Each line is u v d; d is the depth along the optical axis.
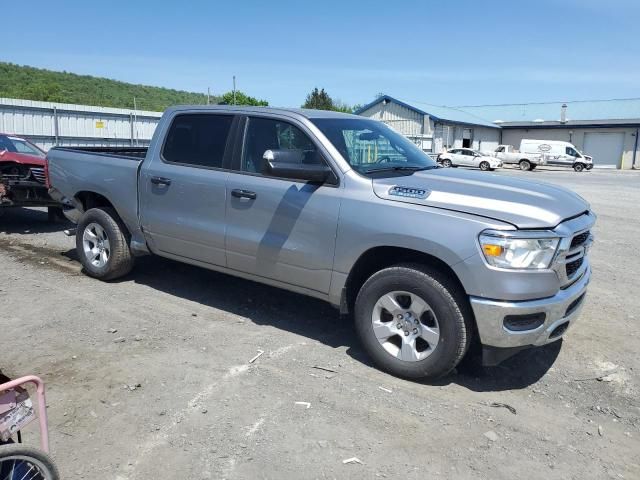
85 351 4.53
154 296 5.91
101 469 3.08
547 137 53.53
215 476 3.04
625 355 4.82
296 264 4.66
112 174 6.02
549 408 3.92
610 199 17.86
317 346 4.77
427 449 3.35
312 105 75.12
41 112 23.27
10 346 4.59
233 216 5.01
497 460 3.28
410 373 4.13
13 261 7.20
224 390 3.96
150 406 3.72
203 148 5.36
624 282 7.10
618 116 56.19
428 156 5.56
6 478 2.49
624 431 3.67
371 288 4.25
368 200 4.26
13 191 8.70
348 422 3.60
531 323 3.86
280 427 3.52
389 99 49.22
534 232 3.77
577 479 3.15
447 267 4.02
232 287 6.28
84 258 6.42
